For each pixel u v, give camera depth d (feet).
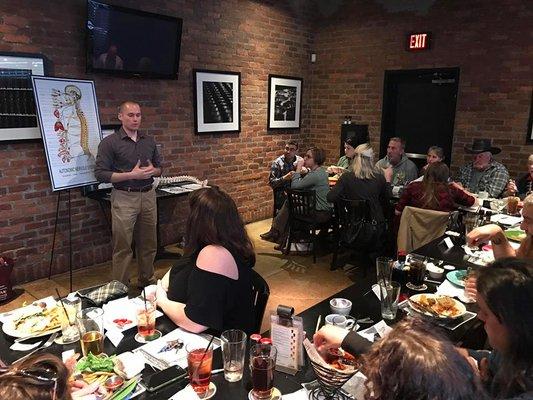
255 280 5.99
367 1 18.06
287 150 16.78
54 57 11.61
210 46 15.47
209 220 5.29
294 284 12.29
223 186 16.98
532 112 15.05
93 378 3.95
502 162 15.93
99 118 12.07
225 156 16.80
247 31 16.70
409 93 17.95
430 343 2.37
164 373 4.11
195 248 5.48
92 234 13.14
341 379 3.65
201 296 4.94
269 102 18.16
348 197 12.68
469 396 2.23
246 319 5.42
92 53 12.05
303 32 19.13
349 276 12.90
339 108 19.56
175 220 15.47
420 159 18.08
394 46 17.67
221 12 15.60
